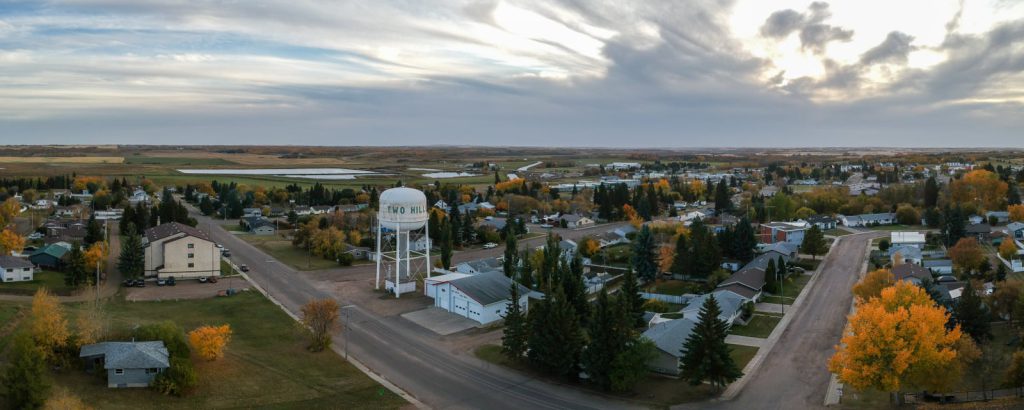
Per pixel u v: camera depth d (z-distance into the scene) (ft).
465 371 232.94
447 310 309.63
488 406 203.21
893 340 185.06
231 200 638.12
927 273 338.34
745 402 203.10
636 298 285.43
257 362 227.81
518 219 592.19
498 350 255.29
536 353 229.45
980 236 483.92
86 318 222.07
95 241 418.10
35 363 174.50
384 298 330.54
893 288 223.10
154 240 358.84
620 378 209.77
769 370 231.09
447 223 496.23
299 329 258.37
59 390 181.98
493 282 313.12
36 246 418.92
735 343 261.65
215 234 516.73
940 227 503.61
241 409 190.80
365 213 579.07
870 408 192.34
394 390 213.87
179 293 322.96
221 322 275.59
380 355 247.70
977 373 215.72
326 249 428.56
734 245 425.69
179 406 187.93
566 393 214.07
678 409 199.11
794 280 372.58
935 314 188.75
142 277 346.13
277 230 545.85
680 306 324.39
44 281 321.93
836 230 563.89
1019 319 254.06
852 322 197.47
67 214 596.29
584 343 228.22
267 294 328.08
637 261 379.55
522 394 212.84
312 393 206.90
